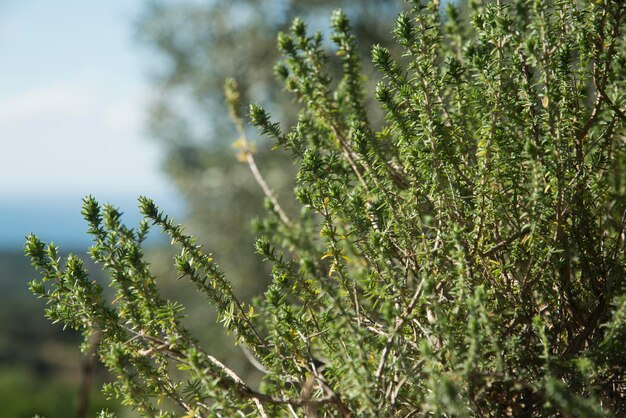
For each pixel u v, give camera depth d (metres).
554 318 1.18
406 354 1.10
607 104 1.22
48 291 1.16
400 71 1.27
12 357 16.62
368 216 1.25
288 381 1.13
